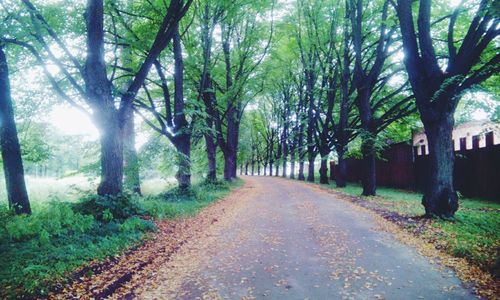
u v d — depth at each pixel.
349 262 6.50
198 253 7.53
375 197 16.52
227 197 18.88
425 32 9.88
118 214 9.16
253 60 23.62
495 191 13.22
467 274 5.49
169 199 15.56
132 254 7.14
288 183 32.41
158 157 15.10
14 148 9.45
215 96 23.03
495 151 13.20
